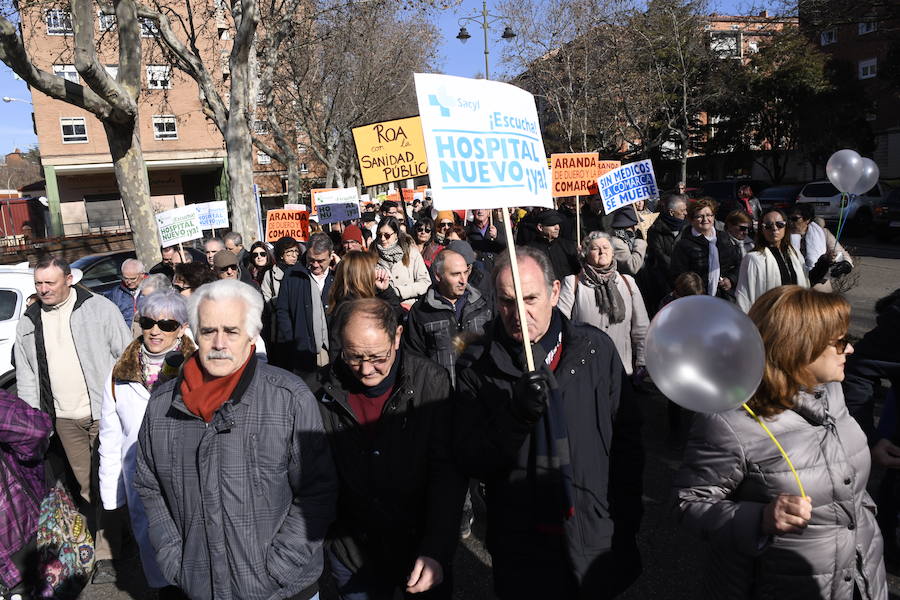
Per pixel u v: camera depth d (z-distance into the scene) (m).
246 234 12.90
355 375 2.53
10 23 7.47
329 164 27.30
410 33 28.45
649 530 4.22
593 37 28.09
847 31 34.22
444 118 2.34
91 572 3.80
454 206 2.31
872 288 11.43
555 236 6.94
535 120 2.64
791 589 2.15
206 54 32.03
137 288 6.56
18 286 6.97
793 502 1.94
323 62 26.47
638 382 4.68
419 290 6.40
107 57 29.23
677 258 6.04
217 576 2.30
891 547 3.42
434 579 2.38
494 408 2.48
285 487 2.40
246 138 12.73
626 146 38.25
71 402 4.54
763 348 1.91
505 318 2.49
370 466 2.55
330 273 5.82
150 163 36.84
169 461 2.34
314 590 2.45
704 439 2.21
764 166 35.53
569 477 2.45
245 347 2.37
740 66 32.81
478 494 4.37
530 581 2.47
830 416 2.18
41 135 35.25
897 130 32.47
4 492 3.28
